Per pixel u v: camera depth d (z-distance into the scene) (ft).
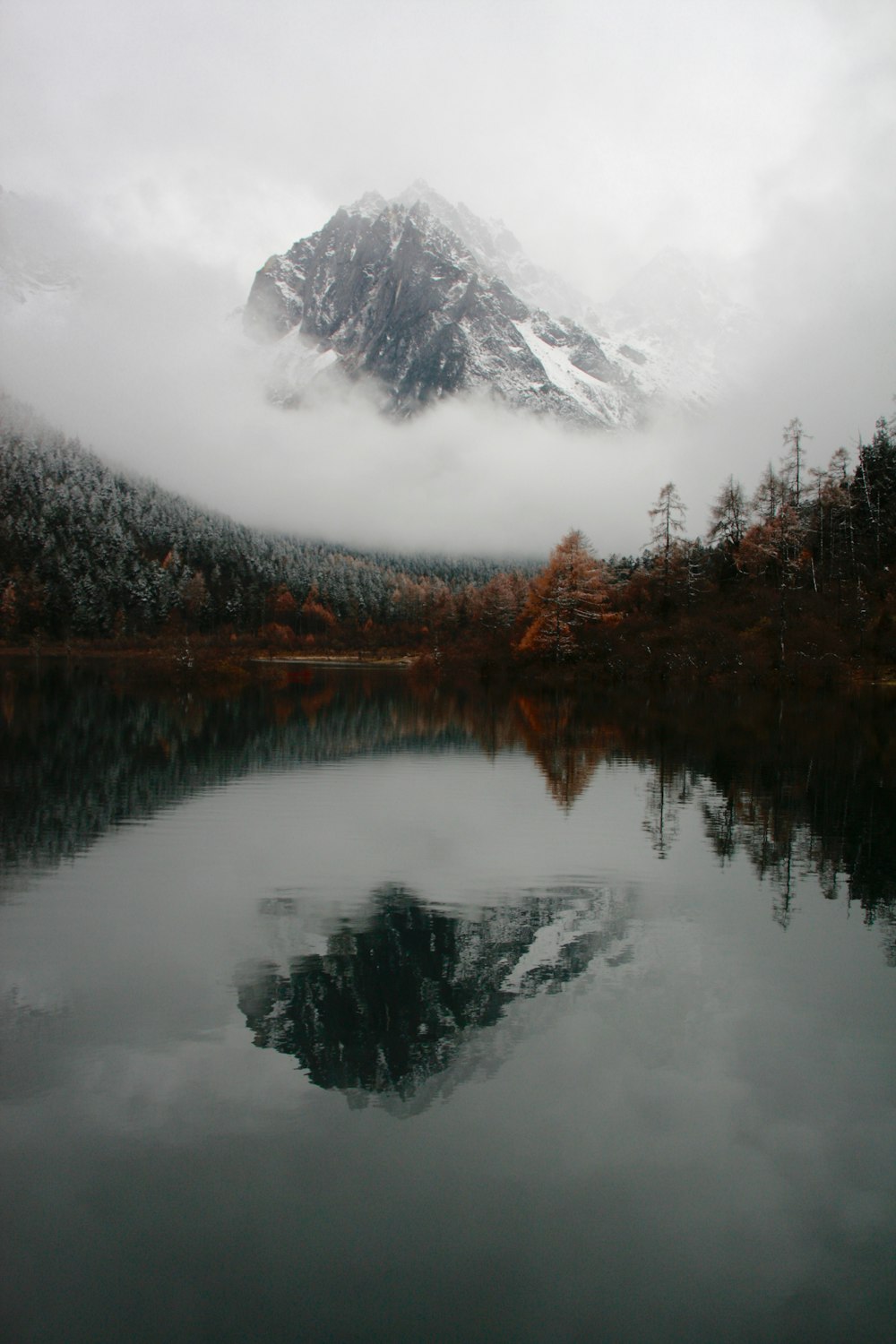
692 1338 18.69
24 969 36.29
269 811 66.74
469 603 418.10
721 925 41.91
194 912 43.39
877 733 120.06
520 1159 24.02
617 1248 21.06
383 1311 19.26
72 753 95.40
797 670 186.39
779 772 85.87
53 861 52.49
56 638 472.85
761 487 231.09
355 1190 22.84
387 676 297.12
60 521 643.86
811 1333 18.85
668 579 240.32
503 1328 18.85
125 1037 30.48
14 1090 27.20
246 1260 20.63
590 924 42.09
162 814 65.16
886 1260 20.85
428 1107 26.37
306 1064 28.94
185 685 225.97
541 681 244.01
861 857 54.19
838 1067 28.86
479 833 59.82
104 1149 24.40
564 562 245.86
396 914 43.32
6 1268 20.36
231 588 625.00
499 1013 32.45
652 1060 29.12
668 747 104.53
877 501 247.91
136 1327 18.84
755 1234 21.54
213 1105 26.45
